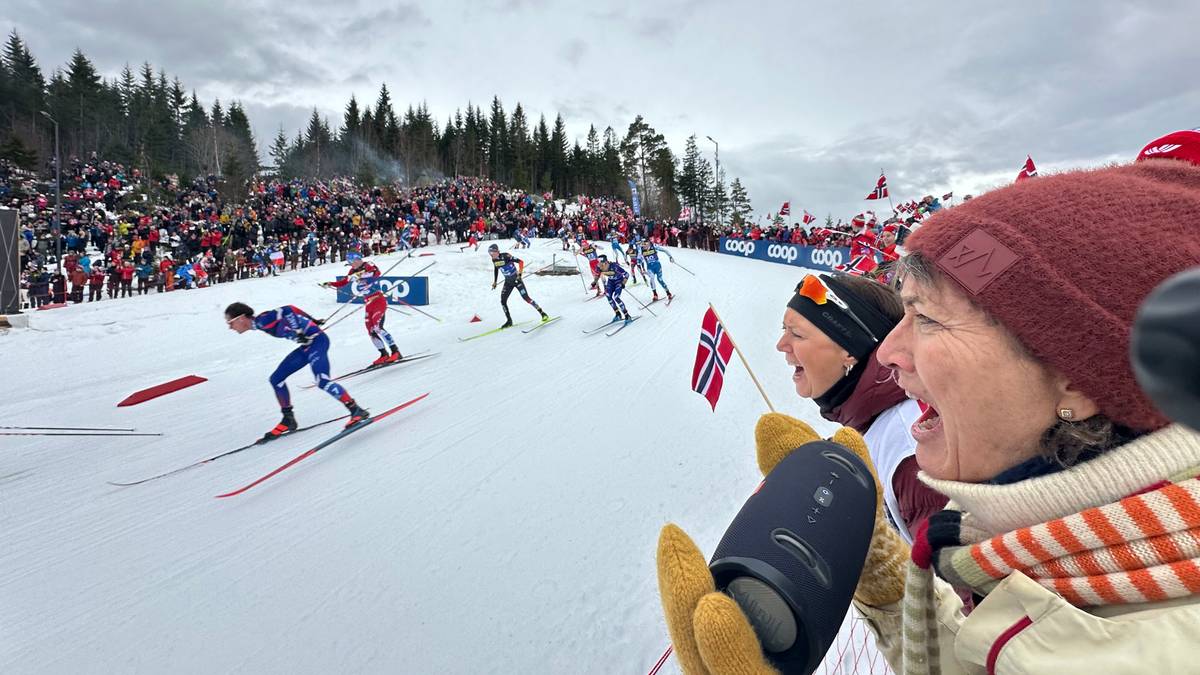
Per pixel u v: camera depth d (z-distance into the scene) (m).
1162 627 0.40
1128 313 0.45
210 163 52.72
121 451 5.20
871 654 2.04
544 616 2.55
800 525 0.64
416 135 66.19
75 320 11.47
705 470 3.99
